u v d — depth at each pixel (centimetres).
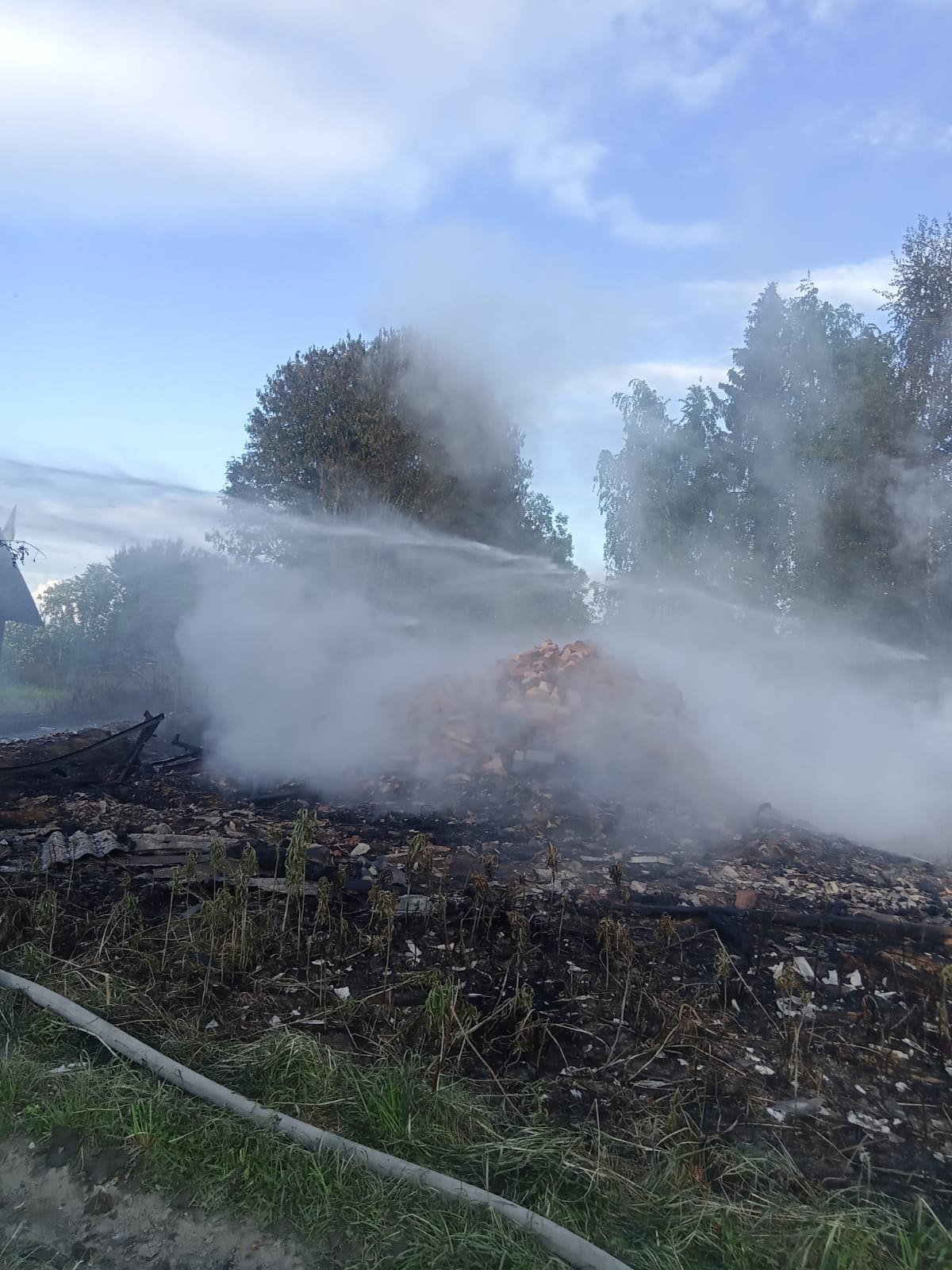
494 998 381
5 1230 255
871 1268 243
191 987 384
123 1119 290
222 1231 254
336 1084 311
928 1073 342
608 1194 265
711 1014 376
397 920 450
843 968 423
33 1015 350
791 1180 277
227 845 556
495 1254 239
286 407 1702
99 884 505
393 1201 258
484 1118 297
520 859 548
